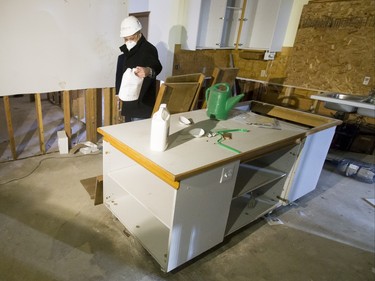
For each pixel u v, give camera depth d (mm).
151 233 1639
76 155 2936
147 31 3721
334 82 3711
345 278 1706
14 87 2379
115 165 1807
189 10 3330
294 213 2336
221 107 1961
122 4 2742
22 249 1634
